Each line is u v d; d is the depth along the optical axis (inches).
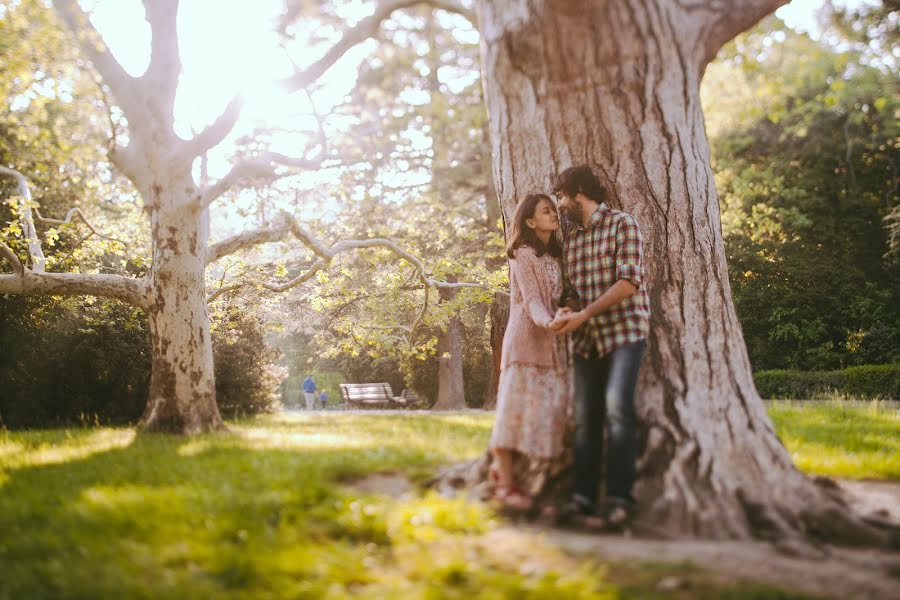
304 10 446.0
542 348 166.4
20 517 153.7
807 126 1091.3
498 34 184.4
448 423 408.8
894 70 821.9
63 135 569.9
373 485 184.5
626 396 147.5
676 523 139.6
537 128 185.3
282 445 277.9
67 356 649.0
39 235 683.4
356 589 110.3
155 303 409.1
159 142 406.9
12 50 394.3
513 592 102.3
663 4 185.2
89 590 106.4
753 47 471.2
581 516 145.3
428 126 677.9
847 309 1040.8
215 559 119.8
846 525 137.7
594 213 162.6
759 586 104.2
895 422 354.6
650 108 181.0
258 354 745.0
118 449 293.4
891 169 1128.8
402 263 660.7
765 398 922.7
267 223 559.8
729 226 1138.0
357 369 1413.6
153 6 403.9
